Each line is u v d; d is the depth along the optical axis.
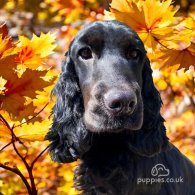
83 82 1.08
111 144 1.15
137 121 1.01
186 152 1.76
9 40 1.03
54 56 1.97
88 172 1.17
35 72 1.01
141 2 1.15
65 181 1.57
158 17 1.11
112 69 1.02
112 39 1.06
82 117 1.12
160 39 1.13
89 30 1.07
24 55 1.12
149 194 1.18
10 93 1.02
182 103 2.14
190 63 1.14
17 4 2.62
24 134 1.13
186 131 1.91
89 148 1.14
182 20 1.15
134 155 1.15
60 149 1.15
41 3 2.58
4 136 1.13
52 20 2.55
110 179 1.16
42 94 1.20
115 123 1.00
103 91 1.00
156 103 1.14
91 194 1.19
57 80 1.16
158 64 1.30
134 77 1.05
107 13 1.17
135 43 1.07
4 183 1.39
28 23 2.69
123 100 0.98
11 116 1.06
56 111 1.15
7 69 1.01
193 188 1.35
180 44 1.31
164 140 1.15
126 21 1.11
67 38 1.90
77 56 1.09
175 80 1.71
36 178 1.49
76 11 1.92
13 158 1.39
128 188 1.16
